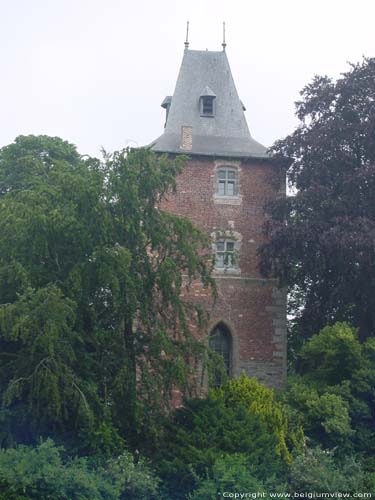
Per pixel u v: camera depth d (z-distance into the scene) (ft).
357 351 121.39
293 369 151.23
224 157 146.20
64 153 152.05
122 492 93.76
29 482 87.04
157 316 112.27
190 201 144.05
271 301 142.41
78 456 97.55
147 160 111.34
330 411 114.21
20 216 104.99
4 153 149.59
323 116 142.41
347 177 132.67
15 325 93.76
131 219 107.24
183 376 104.47
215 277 141.90
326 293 136.15
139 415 102.53
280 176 146.00
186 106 156.56
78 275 101.76
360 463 108.58
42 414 98.73
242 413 104.88
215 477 93.09
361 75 139.95
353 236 125.59
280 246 132.57
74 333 98.89
